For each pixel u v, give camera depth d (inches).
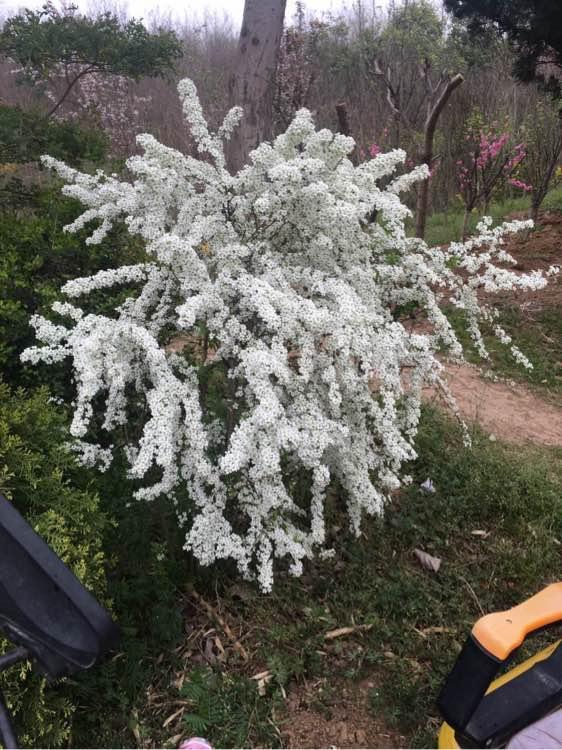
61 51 221.6
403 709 100.7
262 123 205.0
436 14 697.0
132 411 124.6
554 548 142.2
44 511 101.4
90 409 88.9
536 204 369.4
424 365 114.8
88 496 105.1
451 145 435.8
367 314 100.4
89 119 255.3
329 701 102.9
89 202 115.6
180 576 119.4
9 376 140.9
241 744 94.0
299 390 103.3
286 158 109.8
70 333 95.3
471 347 254.8
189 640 111.5
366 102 446.0
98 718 97.1
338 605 119.3
